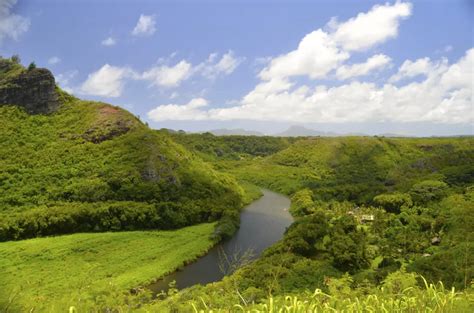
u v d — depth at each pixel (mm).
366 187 102500
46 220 55906
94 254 49562
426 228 66562
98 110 88562
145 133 84312
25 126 82125
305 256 49125
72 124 85125
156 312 14578
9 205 60875
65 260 46688
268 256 48469
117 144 80125
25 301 10938
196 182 82812
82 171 72188
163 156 81250
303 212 83438
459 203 72688
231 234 64812
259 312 8867
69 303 11156
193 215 69875
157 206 66500
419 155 164375
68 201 64625
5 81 88125
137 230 61719
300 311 8570
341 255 45750
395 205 83875
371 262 51156
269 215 83562
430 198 84625
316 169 152000
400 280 11742
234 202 84688
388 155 162000
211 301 13945
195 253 53812
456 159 128375
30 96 86750
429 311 8539
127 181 71125
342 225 59719
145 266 47906
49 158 74625
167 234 61156
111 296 12984
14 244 50438
